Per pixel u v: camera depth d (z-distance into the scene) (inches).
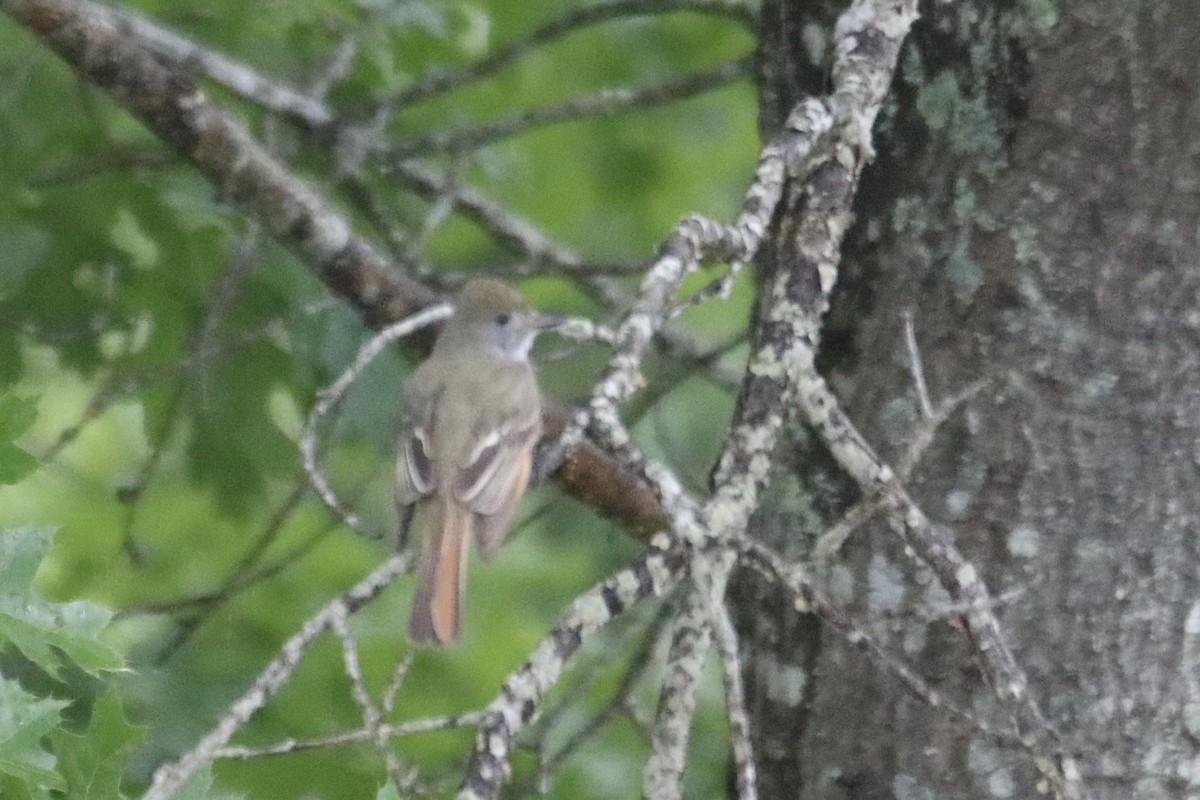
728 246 283.9
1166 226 339.6
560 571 601.0
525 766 519.8
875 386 351.6
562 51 628.4
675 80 489.7
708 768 505.7
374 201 505.7
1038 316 341.1
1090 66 340.2
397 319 413.1
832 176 302.4
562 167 648.4
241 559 552.1
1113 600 337.1
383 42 544.4
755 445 271.3
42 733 286.4
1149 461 339.3
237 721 254.5
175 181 512.7
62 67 521.3
